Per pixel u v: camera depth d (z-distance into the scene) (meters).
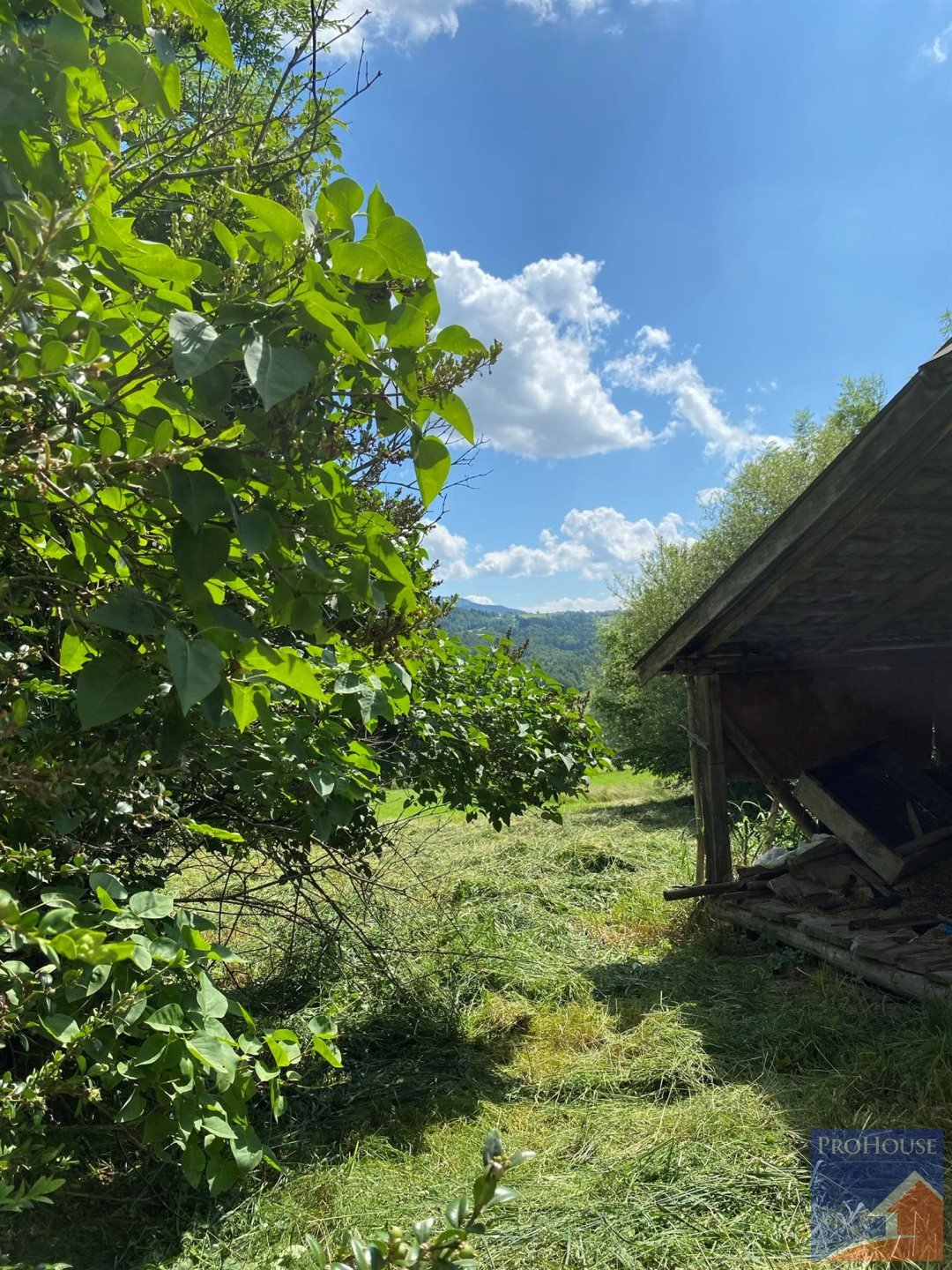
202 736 1.78
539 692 5.41
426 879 8.30
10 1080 1.55
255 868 4.57
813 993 5.58
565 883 9.45
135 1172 3.30
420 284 1.49
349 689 2.32
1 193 1.04
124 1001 1.65
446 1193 3.34
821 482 5.26
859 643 8.22
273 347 1.14
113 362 1.21
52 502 1.34
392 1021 5.27
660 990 5.86
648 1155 3.58
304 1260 2.82
